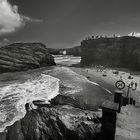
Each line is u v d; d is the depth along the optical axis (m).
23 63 71.25
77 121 21.39
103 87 41.62
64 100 30.94
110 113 13.83
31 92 36.22
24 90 37.81
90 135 18.00
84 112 24.95
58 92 35.53
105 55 90.25
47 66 82.50
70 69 71.62
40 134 20.19
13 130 20.92
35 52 84.00
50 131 20.44
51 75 54.94
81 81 46.03
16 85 42.28
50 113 24.36
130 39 84.69
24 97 32.94
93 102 30.56
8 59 70.12
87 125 19.38
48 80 47.31
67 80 47.03
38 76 53.69
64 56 149.12
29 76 54.25
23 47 83.44
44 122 22.30
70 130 19.62
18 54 76.06
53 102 29.84
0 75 57.84
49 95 33.62
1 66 64.81
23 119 23.34
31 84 43.22
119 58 85.19
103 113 14.14
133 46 82.00
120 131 14.09
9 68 65.62
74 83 43.47
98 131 17.91
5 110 26.62
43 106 27.69
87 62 96.06
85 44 100.88
